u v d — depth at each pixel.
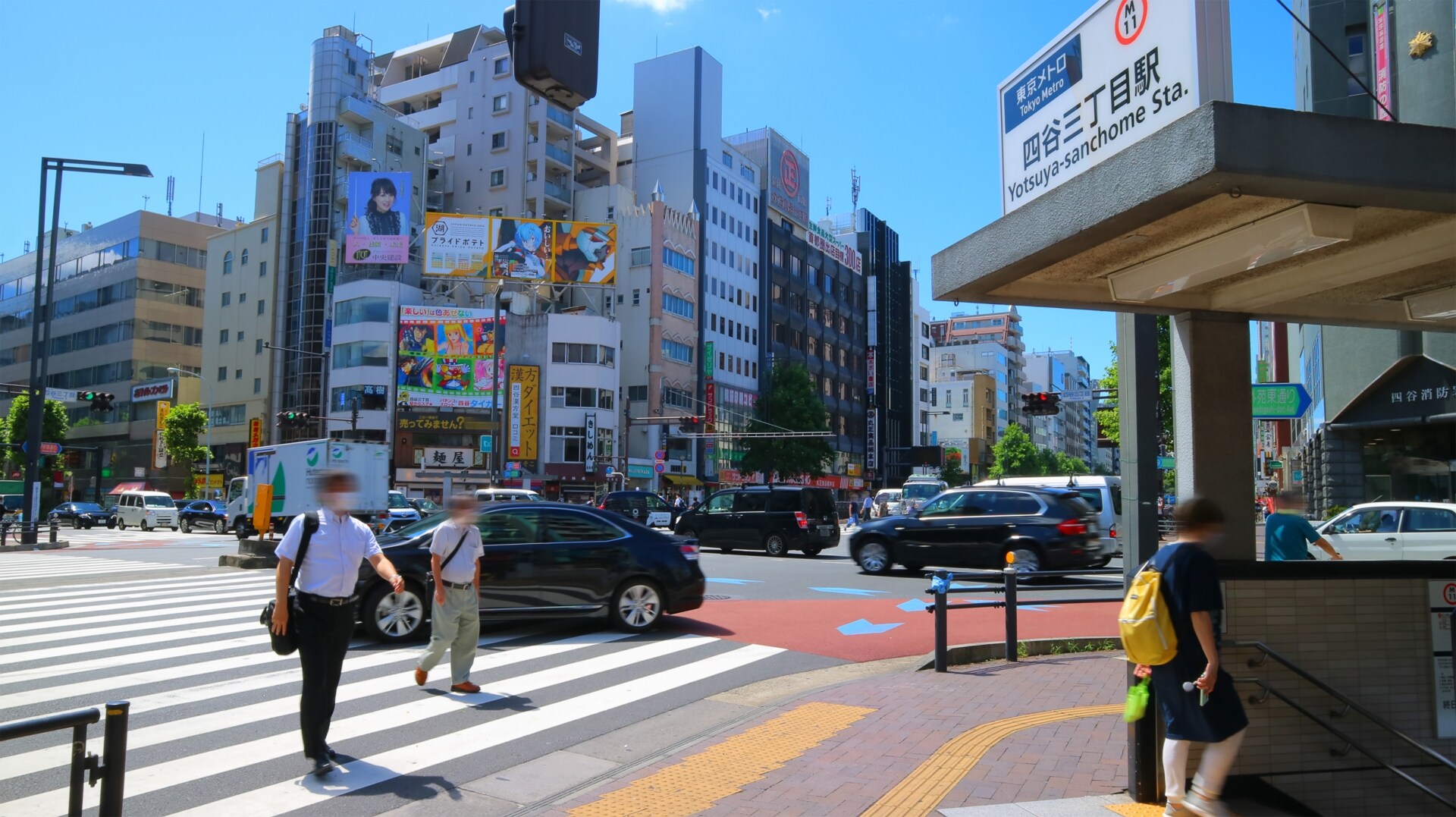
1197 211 4.39
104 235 79.69
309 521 5.62
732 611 13.00
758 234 78.56
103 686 7.99
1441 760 4.76
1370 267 4.88
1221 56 4.30
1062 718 6.80
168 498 46.75
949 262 5.69
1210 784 4.23
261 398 66.38
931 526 17.86
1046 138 5.48
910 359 104.38
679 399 66.25
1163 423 25.64
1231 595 4.84
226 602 13.58
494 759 6.02
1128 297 5.48
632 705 7.54
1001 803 4.89
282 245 67.19
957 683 8.13
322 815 4.97
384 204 59.91
